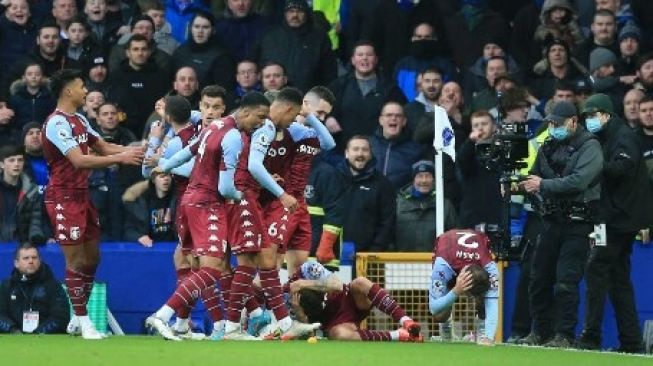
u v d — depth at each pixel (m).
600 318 27.98
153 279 32.91
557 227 28.33
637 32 38.53
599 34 38.91
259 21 41.19
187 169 28.80
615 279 28.48
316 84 39.62
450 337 30.84
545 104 36.44
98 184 34.50
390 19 40.72
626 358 23.75
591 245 28.14
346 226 33.66
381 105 37.53
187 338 27.25
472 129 34.22
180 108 28.89
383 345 25.59
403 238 33.62
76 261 27.64
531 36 40.19
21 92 37.78
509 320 31.75
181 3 41.72
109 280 32.84
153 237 34.19
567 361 22.47
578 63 38.50
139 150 27.03
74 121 27.09
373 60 37.81
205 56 38.94
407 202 33.75
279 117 28.14
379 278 31.73
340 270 31.69
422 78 37.25
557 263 28.39
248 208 27.06
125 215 34.41
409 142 35.88
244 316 29.78
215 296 28.31
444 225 33.53
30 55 39.09
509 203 29.05
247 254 27.19
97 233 27.83
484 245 26.84
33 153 34.50
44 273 31.83
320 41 39.62
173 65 38.94
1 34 40.09
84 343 25.23
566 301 28.11
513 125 28.95
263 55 39.66
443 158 35.31
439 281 26.75
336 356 22.06
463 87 39.09
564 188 27.80
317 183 33.88
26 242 31.86
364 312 28.03
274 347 24.09
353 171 33.84
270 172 28.95
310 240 29.83
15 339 27.00
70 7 40.72
